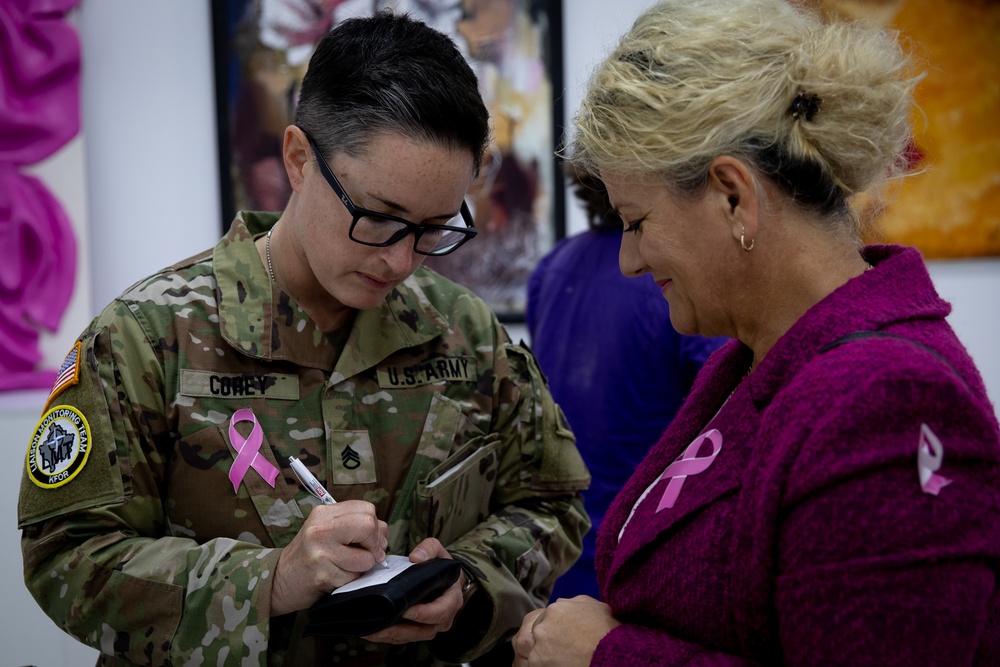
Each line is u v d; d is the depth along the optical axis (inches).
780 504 28.2
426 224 39.8
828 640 26.2
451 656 44.7
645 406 68.9
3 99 84.9
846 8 99.8
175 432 41.4
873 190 33.1
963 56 101.7
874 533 25.9
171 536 41.6
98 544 39.6
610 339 69.8
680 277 33.4
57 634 87.4
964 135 102.7
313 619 36.8
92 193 91.9
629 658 31.6
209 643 37.9
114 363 40.6
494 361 48.1
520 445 48.4
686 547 32.0
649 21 33.0
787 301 32.5
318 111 39.3
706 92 30.5
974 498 26.2
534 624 37.0
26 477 41.0
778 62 30.7
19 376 86.2
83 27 90.8
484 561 43.7
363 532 36.9
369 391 44.7
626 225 34.7
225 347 42.6
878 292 30.9
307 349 43.6
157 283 43.3
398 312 45.9
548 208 97.9
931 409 26.6
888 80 31.5
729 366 37.3
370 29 39.3
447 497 43.4
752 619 29.3
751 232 31.4
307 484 40.4
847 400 27.2
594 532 70.1
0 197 86.0
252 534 41.3
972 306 106.0
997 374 106.7
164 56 92.8
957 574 25.5
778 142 30.6
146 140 92.9
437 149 37.6
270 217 47.4
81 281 88.3
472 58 95.5
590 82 34.3
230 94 93.0
